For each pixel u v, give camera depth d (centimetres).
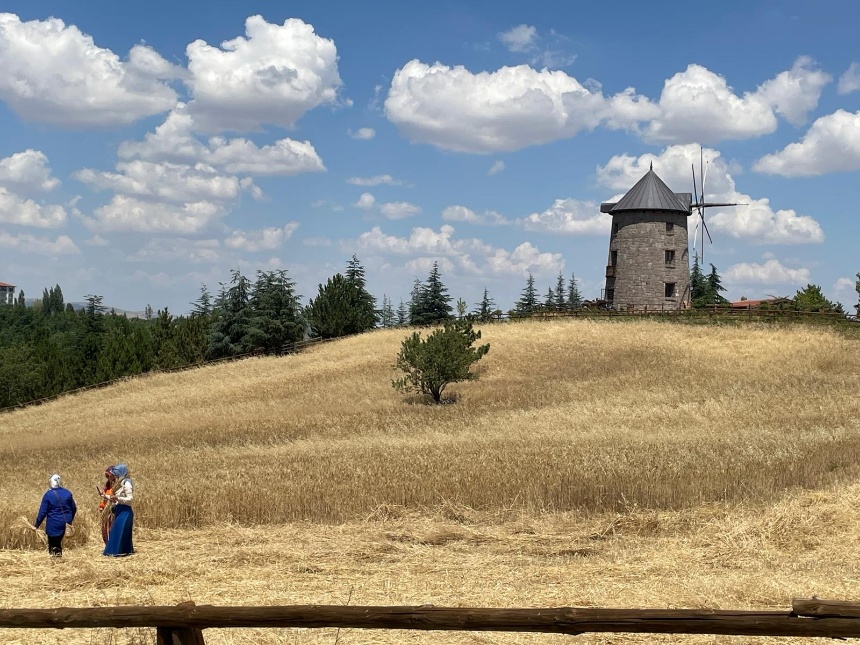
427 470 2336
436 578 1234
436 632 930
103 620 700
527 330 6512
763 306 7369
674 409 4062
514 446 3005
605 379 4988
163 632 707
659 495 1964
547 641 900
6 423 5269
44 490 2394
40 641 913
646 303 7731
